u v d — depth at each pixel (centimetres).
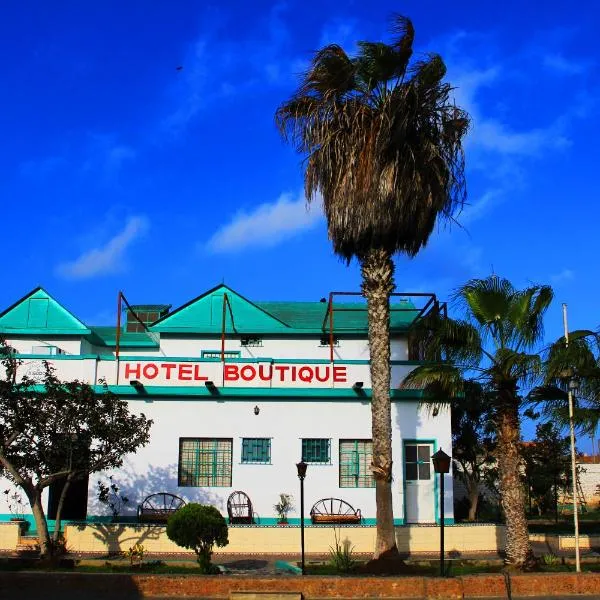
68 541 1962
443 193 1806
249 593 1463
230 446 2225
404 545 2016
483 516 2812
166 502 2161
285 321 2959
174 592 1488
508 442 1752
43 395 1800
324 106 1814
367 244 1828
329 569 1748
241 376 2252
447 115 1827
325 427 2236
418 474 2212
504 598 1506
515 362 1711
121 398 2227
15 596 1473
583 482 3934
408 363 2269
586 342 1723
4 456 1767
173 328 2817
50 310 2762
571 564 1797
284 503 2173
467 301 1773
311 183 1836
